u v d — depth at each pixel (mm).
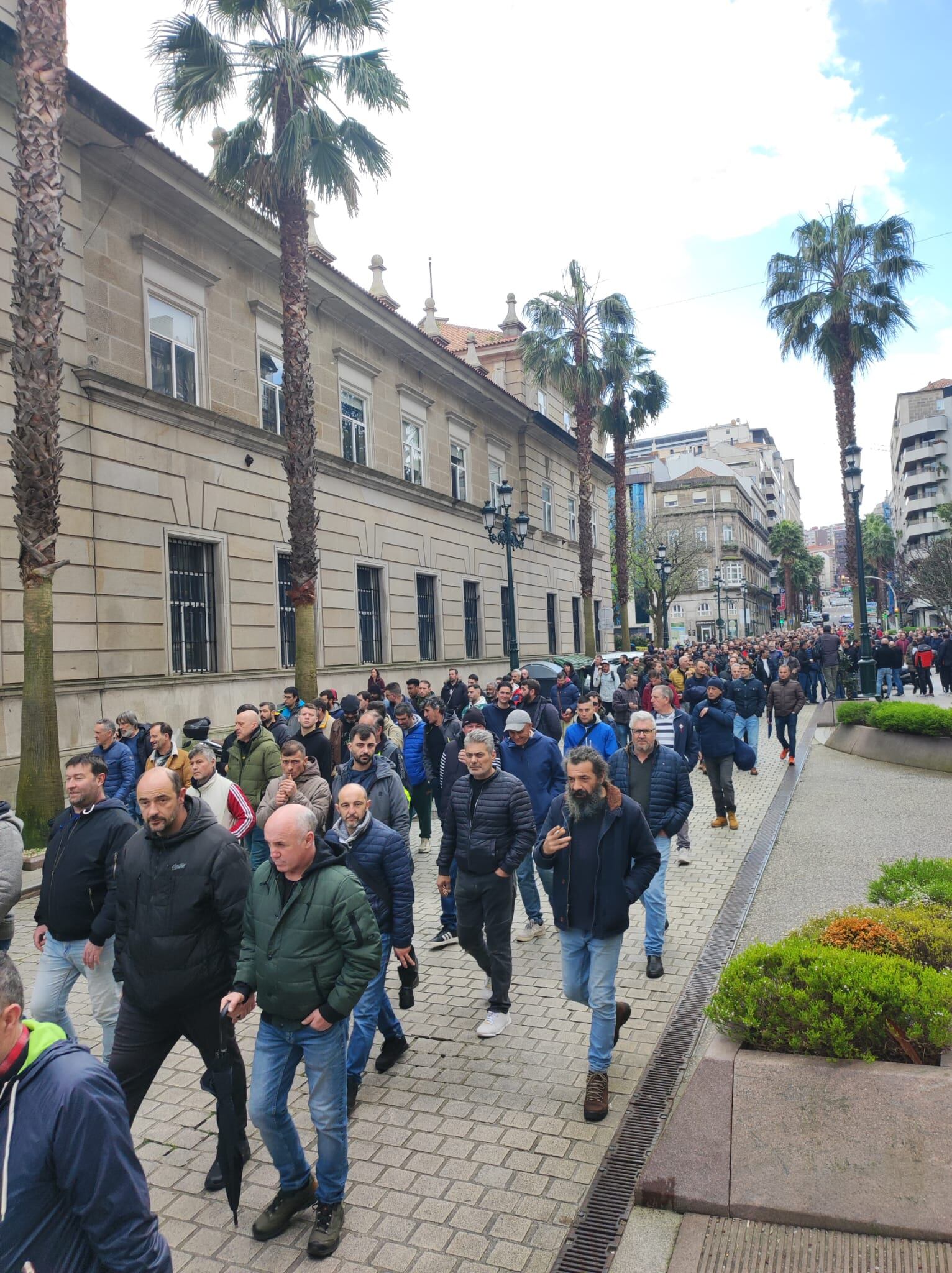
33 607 9617
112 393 12898
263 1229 3311
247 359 16422
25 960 6801
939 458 80812
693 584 66500
